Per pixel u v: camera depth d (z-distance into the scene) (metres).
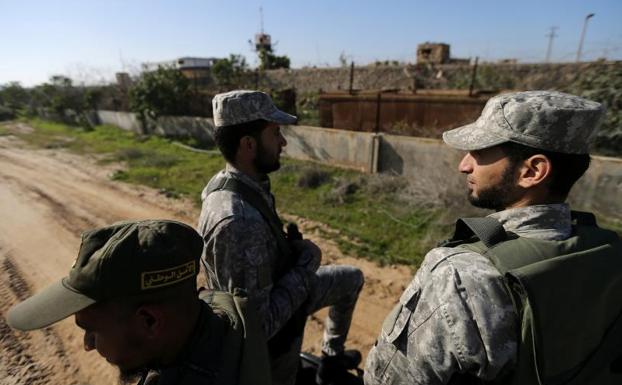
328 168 8.73
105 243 0.83
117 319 0.81
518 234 1.00
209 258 1.50
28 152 13.26
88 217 6.66
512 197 1.04
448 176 6.27
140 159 11.03
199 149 12.02
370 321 3.49
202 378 0.85
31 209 7.16
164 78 14.68
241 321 1.03
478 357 0.89
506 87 13.05
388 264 4.49
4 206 7.39
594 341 0.94
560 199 1.02
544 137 0.94
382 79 17.56
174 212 6.77
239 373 0.90
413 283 1.06
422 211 5.84
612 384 0.97
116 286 0.78
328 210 6.36
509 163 1.01
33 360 3.17
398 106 9.24
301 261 1.75
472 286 0.90
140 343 0.83
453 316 0.91
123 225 0.87
